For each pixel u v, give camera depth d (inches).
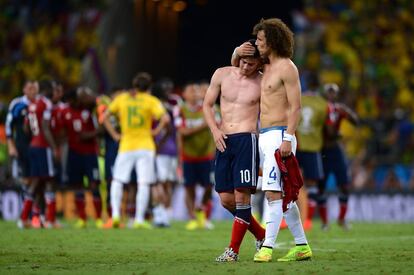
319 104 1972.2
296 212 1125.7
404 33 3725.4
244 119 1137.4
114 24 3661.4
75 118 2082.9
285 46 1110.4
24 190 1991.9
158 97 2304.4
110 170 2112.5
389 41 3690.9
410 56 3659.0
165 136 2071.9
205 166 2096.5
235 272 962.1
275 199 1107.3
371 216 2775.6
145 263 1103.0
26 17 3841.0
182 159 2103.8
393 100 3476.9
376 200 2780.5
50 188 2064.5
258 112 1149.7
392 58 3639.3
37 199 2033.7
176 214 2736.2
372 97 3462.1
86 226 2111.2
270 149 1101.1
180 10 4279.0
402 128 3161.9
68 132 2086.6
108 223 2048.5
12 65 3693.4
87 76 3422.7
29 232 1769.2
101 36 3597.4
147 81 2010.3
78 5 3796.8
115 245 1453.0
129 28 3782.0
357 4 3811.5
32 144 1951.3
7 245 1424.7
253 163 1125.1
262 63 1147.9
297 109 1094.4
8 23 3833.7
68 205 2650.1
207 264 1059.3
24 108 1964.8
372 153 3139.8
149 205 2362.2
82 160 2092.8
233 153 1130.7
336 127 2009.1
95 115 2106.3
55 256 1226.0
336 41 3676.2
